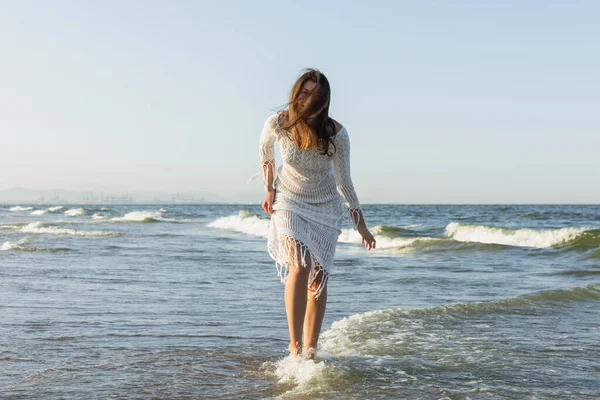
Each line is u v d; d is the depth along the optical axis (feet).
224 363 11.78
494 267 35.47
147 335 14.44
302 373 10.87
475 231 65.05
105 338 14.07
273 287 24.06
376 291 23.95
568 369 11.50
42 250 41.55
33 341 13.66
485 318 16.96
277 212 11.57
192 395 9.66
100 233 67.51
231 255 40.91
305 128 11.00
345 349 13.05
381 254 44.93
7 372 11.01
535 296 20.43
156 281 25.77
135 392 9.80
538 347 13.35
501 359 12.24
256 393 9.80
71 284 24.20
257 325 15.85
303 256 11.25
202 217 163.73
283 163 11.59
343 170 11.77
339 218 11.90
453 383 10.45
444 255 44.01
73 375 10.80
